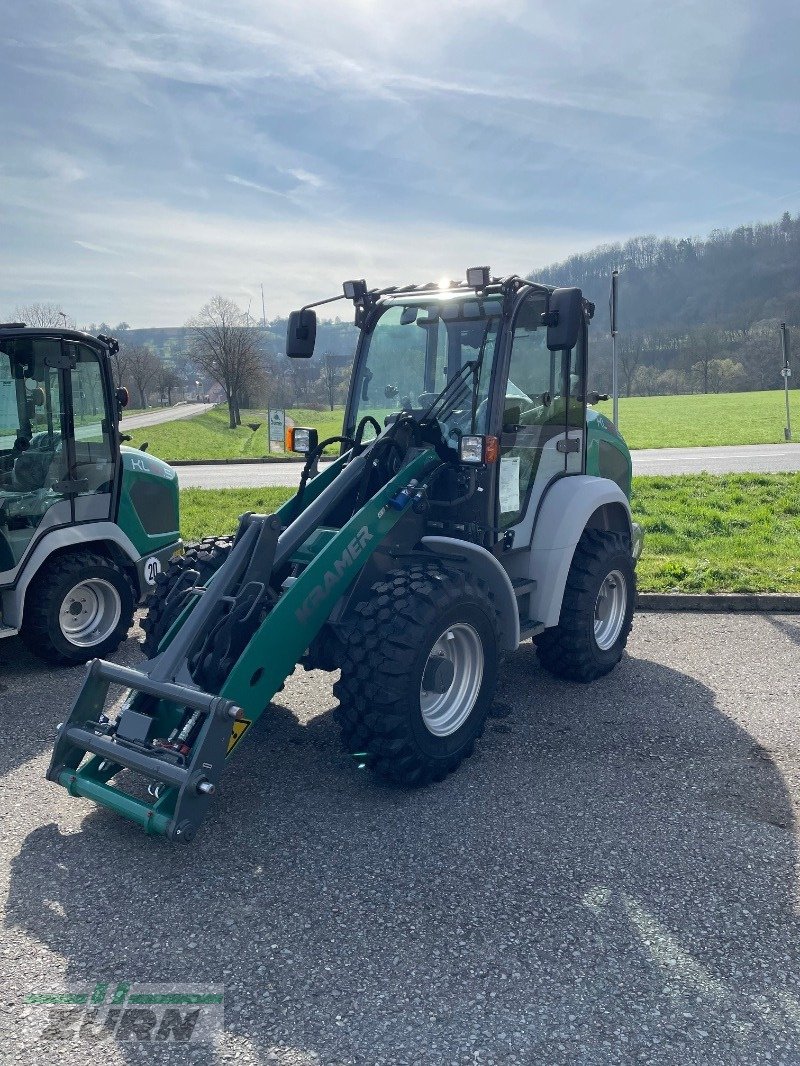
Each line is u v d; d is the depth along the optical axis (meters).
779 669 5.67
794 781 4.12
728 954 2.90
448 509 4.58
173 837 3.24
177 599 4.36
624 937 2.99
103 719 3.82
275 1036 2.54
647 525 10.27
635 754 4.43
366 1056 2.46
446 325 4.75
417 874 3.37
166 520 6.70
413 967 2.84
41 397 5.64
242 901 3.21
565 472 5.31
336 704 5.15
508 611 4.49
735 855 3.50
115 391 6.14
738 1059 2.45
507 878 3.34
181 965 2.85
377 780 4.16
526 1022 2.59
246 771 4.26
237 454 26.12
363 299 5.03
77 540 5.81
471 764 4.33
